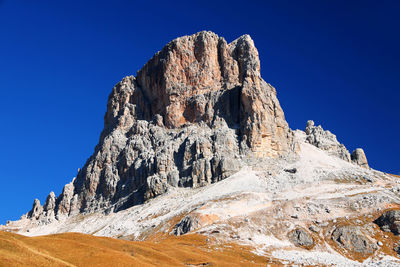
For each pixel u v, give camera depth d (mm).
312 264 128625
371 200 171000
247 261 129125
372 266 124438
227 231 158375
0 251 76000
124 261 91938
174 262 107750
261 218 171500
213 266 111500
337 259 136375
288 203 181000
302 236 154625
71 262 87438
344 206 171500
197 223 169000
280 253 142000
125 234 196625
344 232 151750
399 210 154875
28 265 74250
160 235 177250
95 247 97750
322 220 165375
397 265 122500
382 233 150875
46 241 96688
